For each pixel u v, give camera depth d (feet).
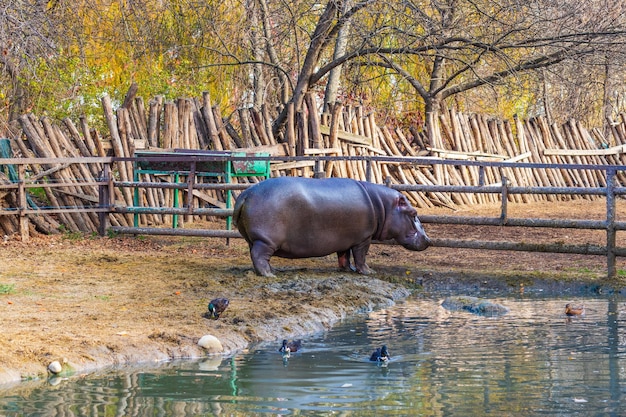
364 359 28.71
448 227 65.62
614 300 41.37
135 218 59.31
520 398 23.82
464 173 83.82
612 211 45.06
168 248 55.16
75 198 61.57
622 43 76.95
